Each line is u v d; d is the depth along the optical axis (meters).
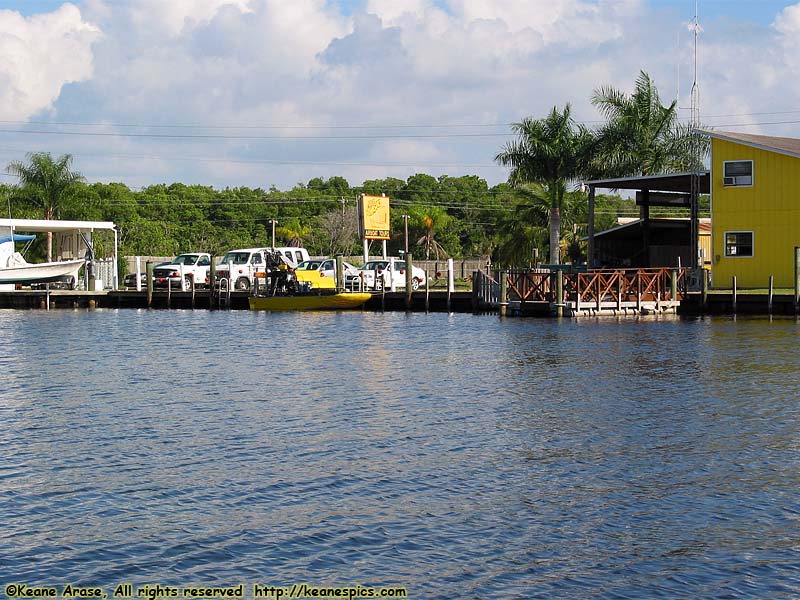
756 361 31.30
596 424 21.06
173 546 13.55
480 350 35.44
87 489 16.22
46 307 66.94
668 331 42.25
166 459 18.17
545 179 72.31
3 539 13.88
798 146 55.69
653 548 13.31
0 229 69.00
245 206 135.00
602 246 63.47
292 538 13.79
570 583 12.20
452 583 12.25
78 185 85.94
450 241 122.69
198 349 37.44
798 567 12.62
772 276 51.50
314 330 45.84
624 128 69.81
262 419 21.91
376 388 26.42
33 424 21.53
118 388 26.92
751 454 18.19
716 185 54.25
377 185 157.75
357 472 17.09
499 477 16.75
